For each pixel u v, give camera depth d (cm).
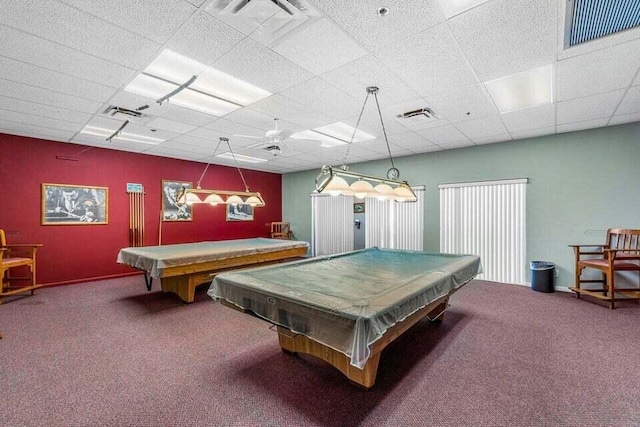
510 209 529
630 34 221
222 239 765
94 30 215
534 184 507
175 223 677
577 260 439
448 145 567
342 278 270
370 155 657
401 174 665
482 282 539
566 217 480
